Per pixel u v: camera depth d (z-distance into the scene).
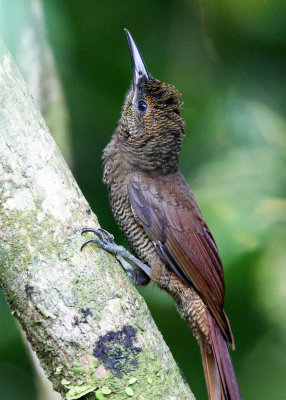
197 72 12.45
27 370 12.17
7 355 11.67
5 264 7.18
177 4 12.40
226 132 12.12
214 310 9.55
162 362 7.32
